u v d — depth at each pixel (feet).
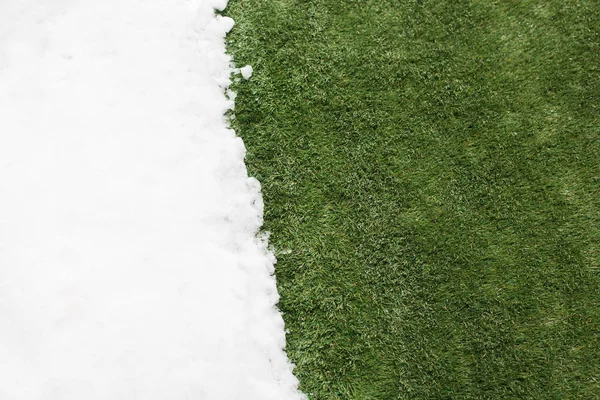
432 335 11.34
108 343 10.20
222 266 11.12
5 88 11.51
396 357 11.23
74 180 11.01
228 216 11.54
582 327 11.40
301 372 11.07
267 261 11.55
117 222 10.85
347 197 11.99
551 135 12.33
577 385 11.13
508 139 12.31
